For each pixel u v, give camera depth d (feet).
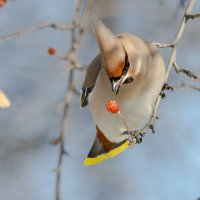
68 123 54.29
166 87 37.58
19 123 54.03
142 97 37.50
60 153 42.37
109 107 36.78
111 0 50.90
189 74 36.47
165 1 51.42
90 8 43.32
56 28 42.50
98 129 39.65
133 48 37.01
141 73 36.99
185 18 36.88
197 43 52.44
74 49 43.04
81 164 54.90
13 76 51.72
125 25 51.72
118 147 40.01
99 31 36.47
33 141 54.80
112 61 36.32
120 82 36.52
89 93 38.86
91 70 38.83
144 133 37.91
